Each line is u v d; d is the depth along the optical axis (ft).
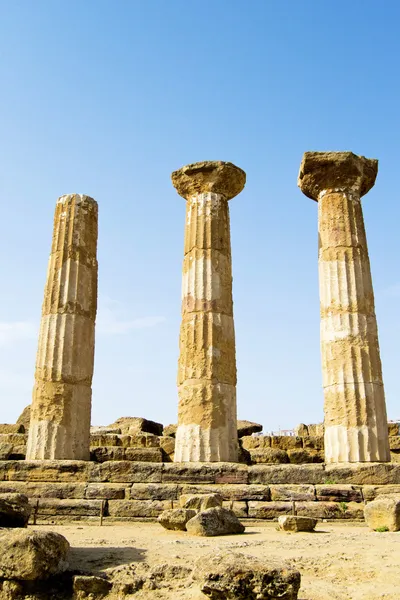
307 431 82.89
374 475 52.39
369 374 58.03
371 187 67.46
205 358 59.16
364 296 60.85
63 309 61.82
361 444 55.47
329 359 59.41
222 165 65.16
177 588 24.53
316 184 65.36
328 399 58.44
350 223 63.10
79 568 27.20
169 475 53.06
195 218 64.69
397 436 73.05
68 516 49.62
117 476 53.21
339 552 30.01
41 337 61.57
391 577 25.40
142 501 50.11
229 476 52.80
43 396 58.90
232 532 39.11
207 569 23.17
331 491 50.24
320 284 62.95
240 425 89.92
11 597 24.45
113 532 41.16
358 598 23.18
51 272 63.62
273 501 49.93
